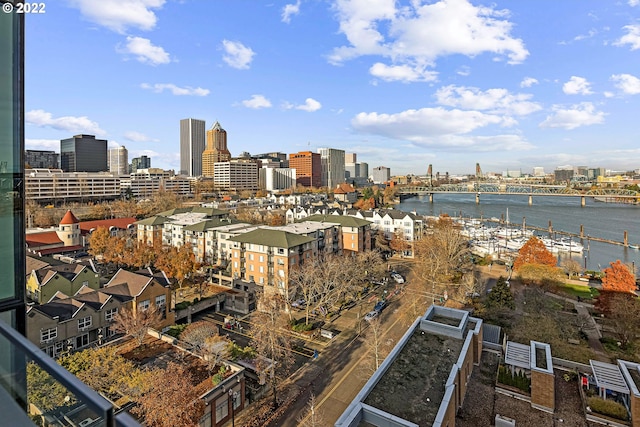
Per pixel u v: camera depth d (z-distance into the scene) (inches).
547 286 2285.9
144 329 1430.9
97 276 2039.9
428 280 2544.3
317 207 5132.9
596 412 885.2
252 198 7367.1
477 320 1165.1
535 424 854.5
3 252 280.8
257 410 1221.7
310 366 1504.7
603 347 1589.6
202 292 2267.5
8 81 283.6
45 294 1793.8
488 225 5551.2
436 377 863.7
